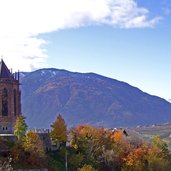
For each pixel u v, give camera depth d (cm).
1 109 17950
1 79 18075
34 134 15975
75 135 18162
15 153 14850
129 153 18125
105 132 19200
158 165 17950
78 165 16500
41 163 15300
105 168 17300
